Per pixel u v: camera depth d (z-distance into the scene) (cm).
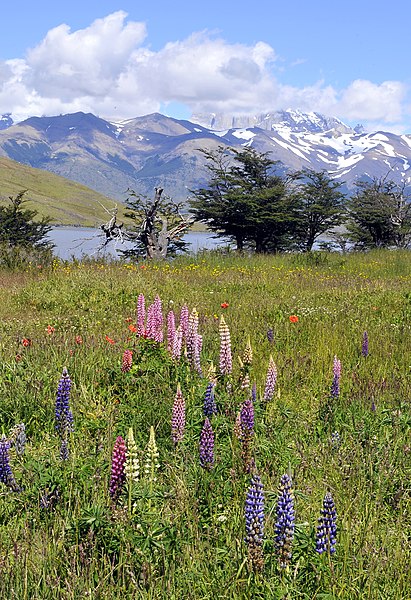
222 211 4019
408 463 573
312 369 884
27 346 895
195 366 760
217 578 392
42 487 484
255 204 3909
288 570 386
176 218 3247
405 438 621
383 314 1311
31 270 2097
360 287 1808
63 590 373
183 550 419
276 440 587
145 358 772
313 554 406
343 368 906
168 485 504
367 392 775
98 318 1266
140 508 444
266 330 1106
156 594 378
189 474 512
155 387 711
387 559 420
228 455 542
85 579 384
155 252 3019
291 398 764
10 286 1753
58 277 1845
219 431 593
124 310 1395
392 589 393
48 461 523
